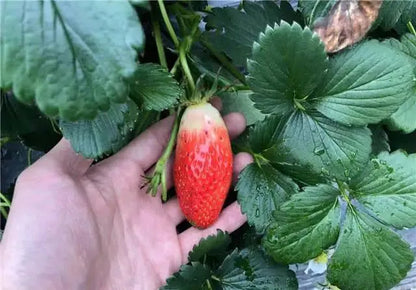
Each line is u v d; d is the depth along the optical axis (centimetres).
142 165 22
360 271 21
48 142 23
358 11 19
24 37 14
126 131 19
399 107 20
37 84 14
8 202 23
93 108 14
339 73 19
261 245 22
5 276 19
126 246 22
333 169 20
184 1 23
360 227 21
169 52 23
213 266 22
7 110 22
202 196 20
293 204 20
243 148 22
